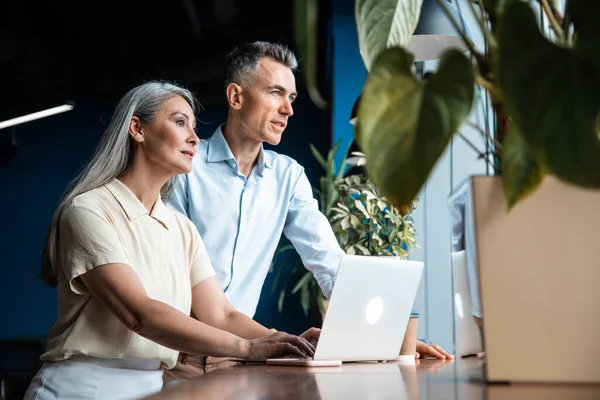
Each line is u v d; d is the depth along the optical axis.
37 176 8.12
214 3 6.88
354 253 5.04
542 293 0.94
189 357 2.63
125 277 2.13
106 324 2.17
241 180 3.09
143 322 2.08
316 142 7.75
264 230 3.13
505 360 0.95
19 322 8.01
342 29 6.09
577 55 0.60
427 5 2.55
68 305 2.20
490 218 0.95
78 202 2.22
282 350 2.03
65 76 7.36
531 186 0.78
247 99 3.08
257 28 7.35
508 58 0.61
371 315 2.11
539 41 0.61
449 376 1.39
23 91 6.86
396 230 5.00
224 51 7.39
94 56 7.50
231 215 3.06
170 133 2.35
